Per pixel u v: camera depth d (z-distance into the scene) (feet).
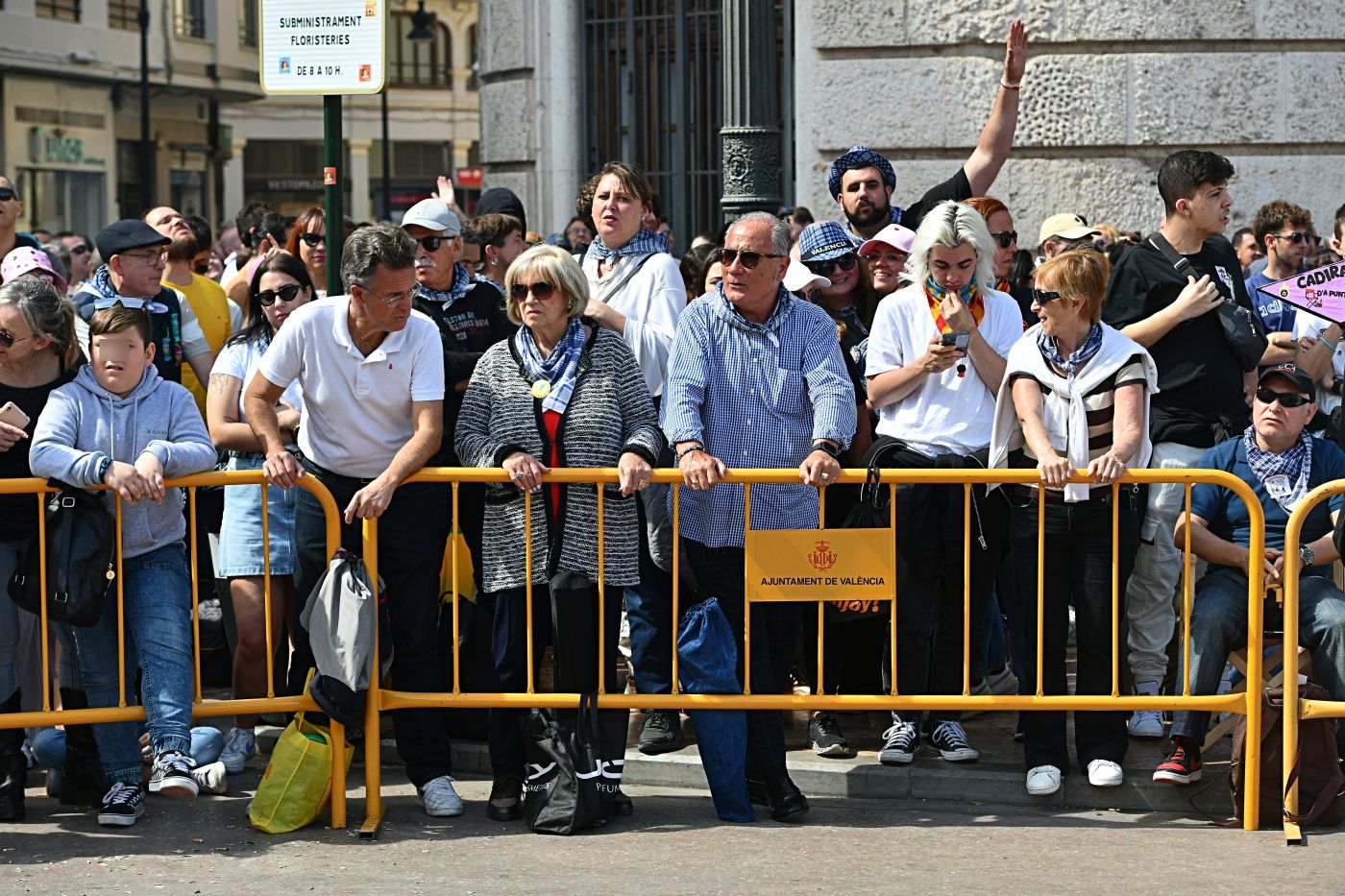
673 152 55.11
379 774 28.02
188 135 202.39
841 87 49.67
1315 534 28.94
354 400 28.22
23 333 27.63
